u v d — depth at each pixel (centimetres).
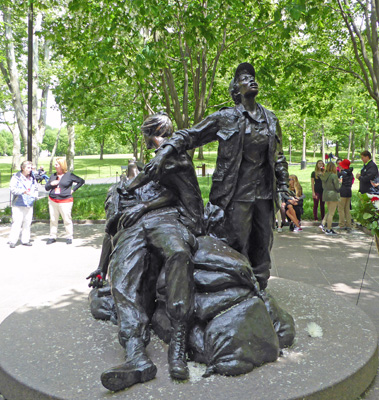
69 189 974
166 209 415
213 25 991
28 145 1301
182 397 284
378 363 370
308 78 1326
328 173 1038
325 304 471
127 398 283
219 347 321
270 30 978
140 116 1994
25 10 1273
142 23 903
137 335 334
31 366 327
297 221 1092
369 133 4025
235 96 425
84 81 1163
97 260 805
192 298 342
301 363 331
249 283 364
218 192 424
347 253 848
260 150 416
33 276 691
